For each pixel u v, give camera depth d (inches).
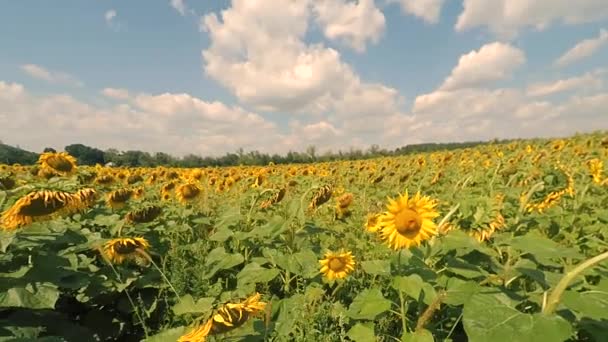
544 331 85.3
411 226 125.3
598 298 96.3
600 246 199.3
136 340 192.1
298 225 212.2
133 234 239.3
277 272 178.4
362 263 151.9
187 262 213.2
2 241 158.2
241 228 269.7
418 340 112.9
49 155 315.9
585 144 823.1
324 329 137.2
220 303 114.3
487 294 100.9
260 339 128.5
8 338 127.1
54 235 176.1
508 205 228.5
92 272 193.5
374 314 126.5
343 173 761.6
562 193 259.1
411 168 747.4
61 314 171.3
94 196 191.0
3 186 247.1
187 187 305.7
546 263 130.0
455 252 151.2
